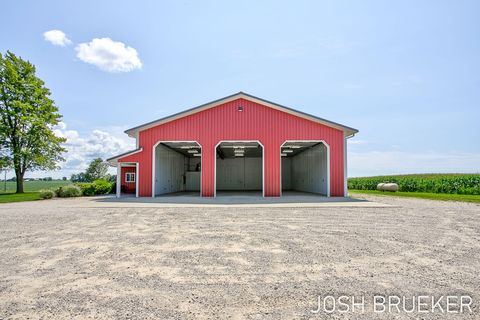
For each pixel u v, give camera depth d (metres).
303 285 3.20
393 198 15.03
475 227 6.60
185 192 20.61
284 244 5.00
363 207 10.40
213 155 14.76
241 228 6.46
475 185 18.89
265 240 5.30
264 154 14.78
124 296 2.93
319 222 7.24
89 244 5.04
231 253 4.45
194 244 5.01
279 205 10.98
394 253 4.46
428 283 3.27
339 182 14.84
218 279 3.38
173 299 2.85
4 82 23.75
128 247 4.82
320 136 14.92
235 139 14.80
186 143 16.52
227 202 12.12
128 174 19.53
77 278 3.43
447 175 30.80
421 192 21.59
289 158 25.69
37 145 24.66
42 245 4.98
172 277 3.45
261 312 2.58
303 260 4.09
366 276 3.48
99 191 19.17
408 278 3.42
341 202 12.04
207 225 6.83
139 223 7.14
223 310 2.62
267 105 14.84
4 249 4.73
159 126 14.94
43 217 8.21
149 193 14.95
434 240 5.32
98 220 7.64
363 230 6.24
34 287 3.17
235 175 25.34
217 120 14.88
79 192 17.47
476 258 4.22
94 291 3.05
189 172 24.22
